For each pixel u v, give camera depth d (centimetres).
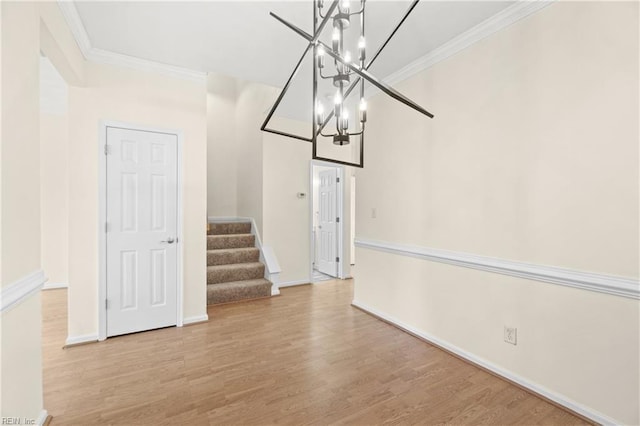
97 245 262
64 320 312
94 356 235
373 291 333
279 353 242
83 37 234
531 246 194
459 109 239
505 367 207
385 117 315
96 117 262
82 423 161
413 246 281
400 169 296
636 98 152
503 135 209
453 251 244
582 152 171
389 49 256
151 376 207
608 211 161
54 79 398
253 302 379
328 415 169
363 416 168
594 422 164
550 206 184
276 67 294
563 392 178
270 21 220
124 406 175
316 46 135
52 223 438
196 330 288
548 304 186
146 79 282
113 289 270
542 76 188
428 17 212
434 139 261
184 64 289
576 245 173
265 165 454
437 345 255
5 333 123
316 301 384
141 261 282
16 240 131
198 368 218
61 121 447
